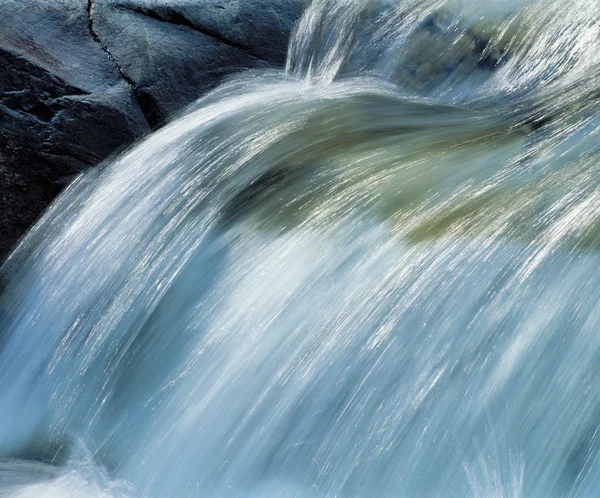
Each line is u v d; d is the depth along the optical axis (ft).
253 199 17.08
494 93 20.29
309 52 23.47
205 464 13.67
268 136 18.34
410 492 12.34
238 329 14.70
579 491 11.68
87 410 15.80
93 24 21.65
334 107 19.43
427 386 12.64
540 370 12.21
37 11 21.09
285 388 13.56
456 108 19.54
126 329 16.42
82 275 17.75
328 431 12.99
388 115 19.02
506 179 15.35
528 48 20.66
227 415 13.88
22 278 18.67
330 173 16.85
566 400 11.93
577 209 13.80
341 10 23.36
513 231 13.87
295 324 14.14
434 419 12.44
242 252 16.07
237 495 13.10
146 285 16.75
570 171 15.02
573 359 12.07
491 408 12.28
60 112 19.58
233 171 17.89
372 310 13.62
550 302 12.60
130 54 21.35
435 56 21.71
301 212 16.21
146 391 15.33
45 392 16.60
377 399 12.85
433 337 12.97
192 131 19.19
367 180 16.34
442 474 12.25
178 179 18.26
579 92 18.02
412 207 15.25
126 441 14.76
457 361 12.64
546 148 16.03
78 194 19.19
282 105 19.74
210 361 14.67
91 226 18.42
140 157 19.20
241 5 23.49
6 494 13.66
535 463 11.94
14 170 19.30
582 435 11.78
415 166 16.44
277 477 13.09
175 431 14.30
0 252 19.19
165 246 17.20
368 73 22.09
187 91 21.56
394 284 13.82
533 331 12.45
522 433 12.09
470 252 13.74
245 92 21.62
